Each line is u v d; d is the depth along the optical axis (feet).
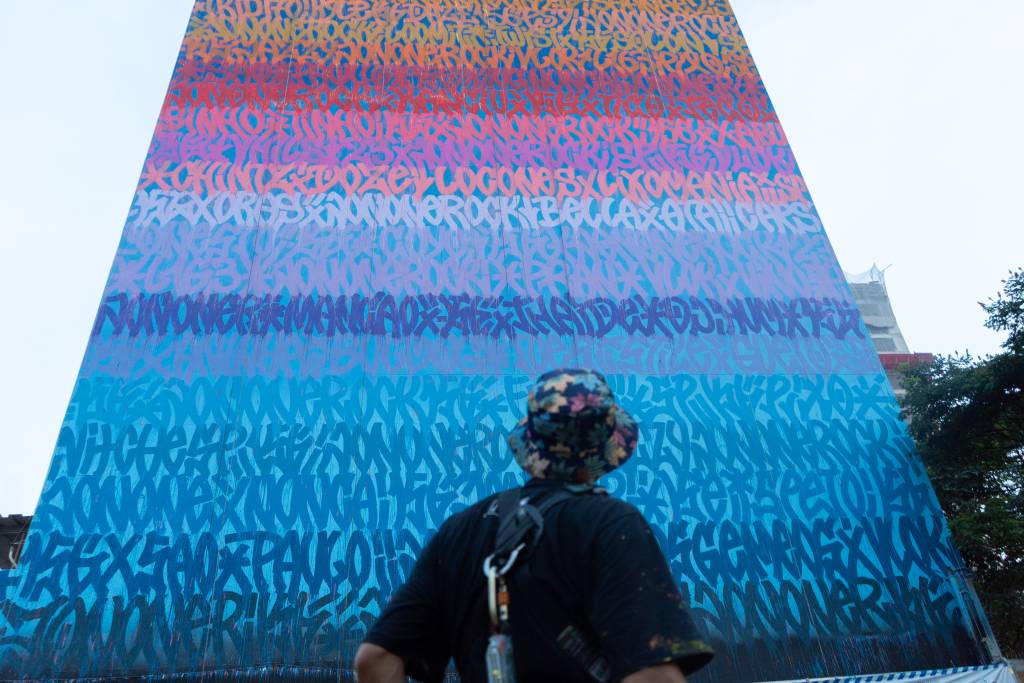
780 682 17.37
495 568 4.13
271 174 23.79
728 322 22.67
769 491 20.12
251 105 25.09
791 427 21.12
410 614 4.47
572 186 24.64
